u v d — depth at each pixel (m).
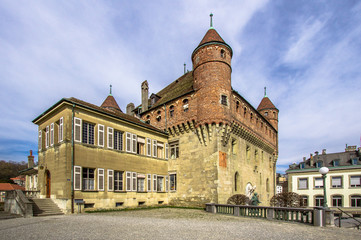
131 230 11.53
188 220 15.73
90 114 21.70
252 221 16.03
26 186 36.00
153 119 33.56
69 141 19.66
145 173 26.66
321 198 50.09
